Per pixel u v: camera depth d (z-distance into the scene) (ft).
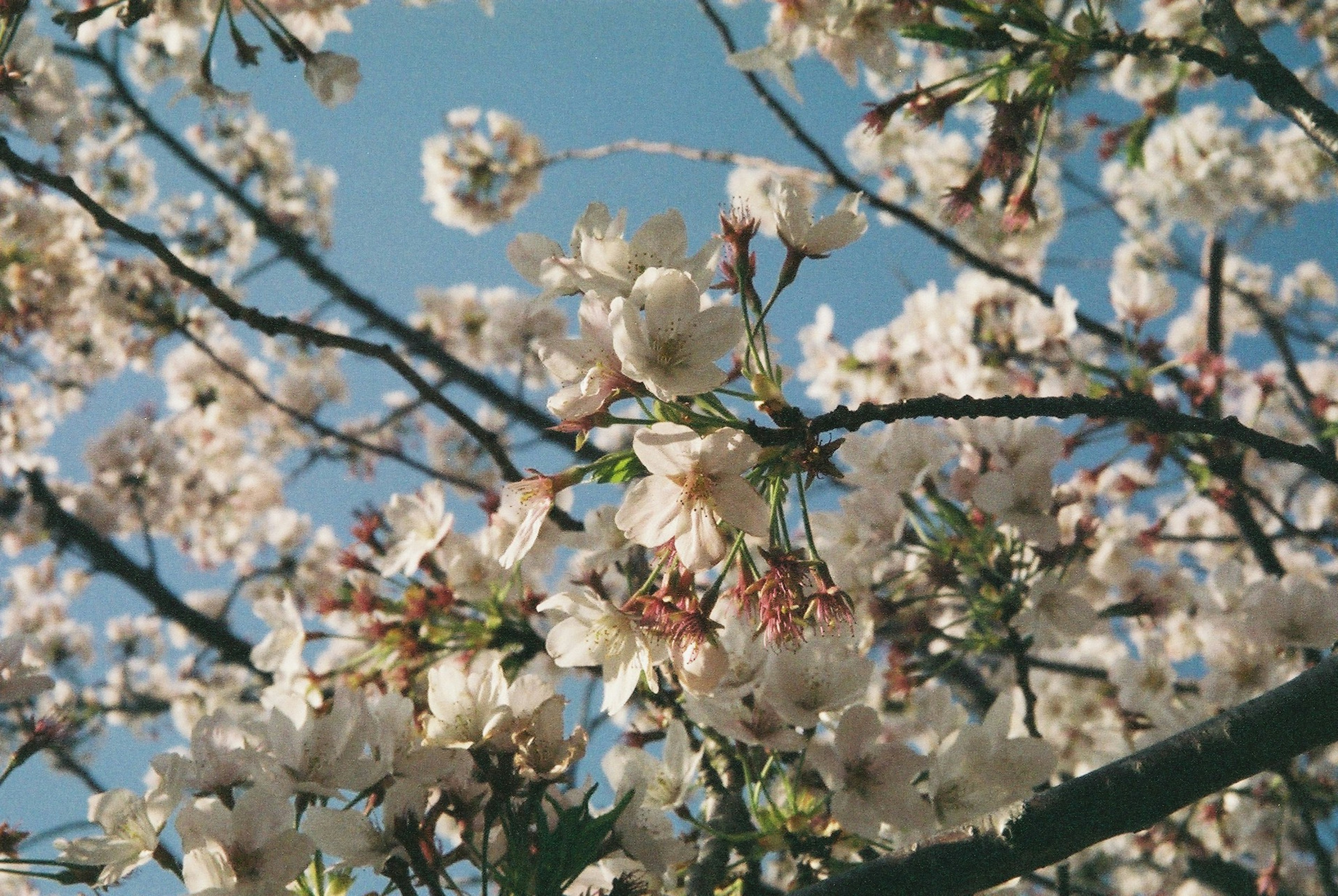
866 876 8.16
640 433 7.07
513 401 25.71
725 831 10.80
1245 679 16.14
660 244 7.86
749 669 9.93
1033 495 12.87
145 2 12.51
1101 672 20.58
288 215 36.01
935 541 14.16
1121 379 17.01
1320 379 30.73
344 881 8.41
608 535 12.91
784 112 19.51
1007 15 11.93
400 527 13.44
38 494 28.55
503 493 12.16
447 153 29.84
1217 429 9.32
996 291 22.82
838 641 9.69
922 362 22.24
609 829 8.40
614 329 7.07
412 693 12.39
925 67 23.09
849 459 13.89
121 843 8.73
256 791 7.97
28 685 10.96
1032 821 7.98
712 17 18.79
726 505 7.11
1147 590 18.43
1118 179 31.53
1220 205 27.40
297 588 35.06
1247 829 21.58
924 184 30.42
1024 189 12.50
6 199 27.22
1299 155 29.07
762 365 7.88
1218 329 18.70
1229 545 27.66
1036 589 13.50
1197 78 21.72
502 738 8.40
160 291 32.50
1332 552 17.44
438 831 9.90
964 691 21.59
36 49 17.44
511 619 13.51
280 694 12.58
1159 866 25.05
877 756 9.59
